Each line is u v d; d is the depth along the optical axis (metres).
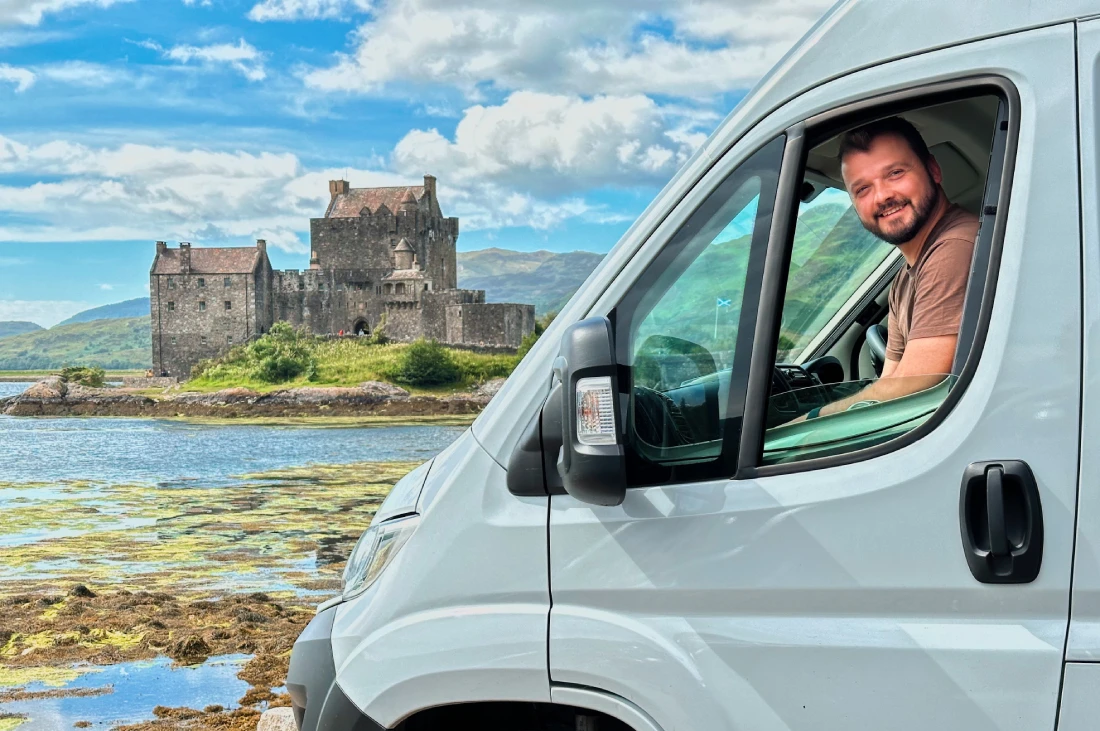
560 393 2.48
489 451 2.61
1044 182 2.16
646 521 2.39
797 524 2.27
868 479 2.23
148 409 106.25
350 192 149.00
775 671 2.27
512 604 2.52
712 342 2.47
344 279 142.25
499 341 132.75
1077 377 2.09
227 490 30.52
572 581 2.45
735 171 2.49
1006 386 2.13
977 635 2.12
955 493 2.15
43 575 14.41
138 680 7.79
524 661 2.48
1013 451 2.11
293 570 14.75
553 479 2.49
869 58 2.37
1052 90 2.19
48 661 8.38
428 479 2.85
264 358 119.00
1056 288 2.13
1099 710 2.03
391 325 138.88
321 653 2.82
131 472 38.53
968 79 2.27
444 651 2.55
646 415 2.48
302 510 24.47
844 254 3.30
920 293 2.50
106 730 6.57
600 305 2.59
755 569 2.29
